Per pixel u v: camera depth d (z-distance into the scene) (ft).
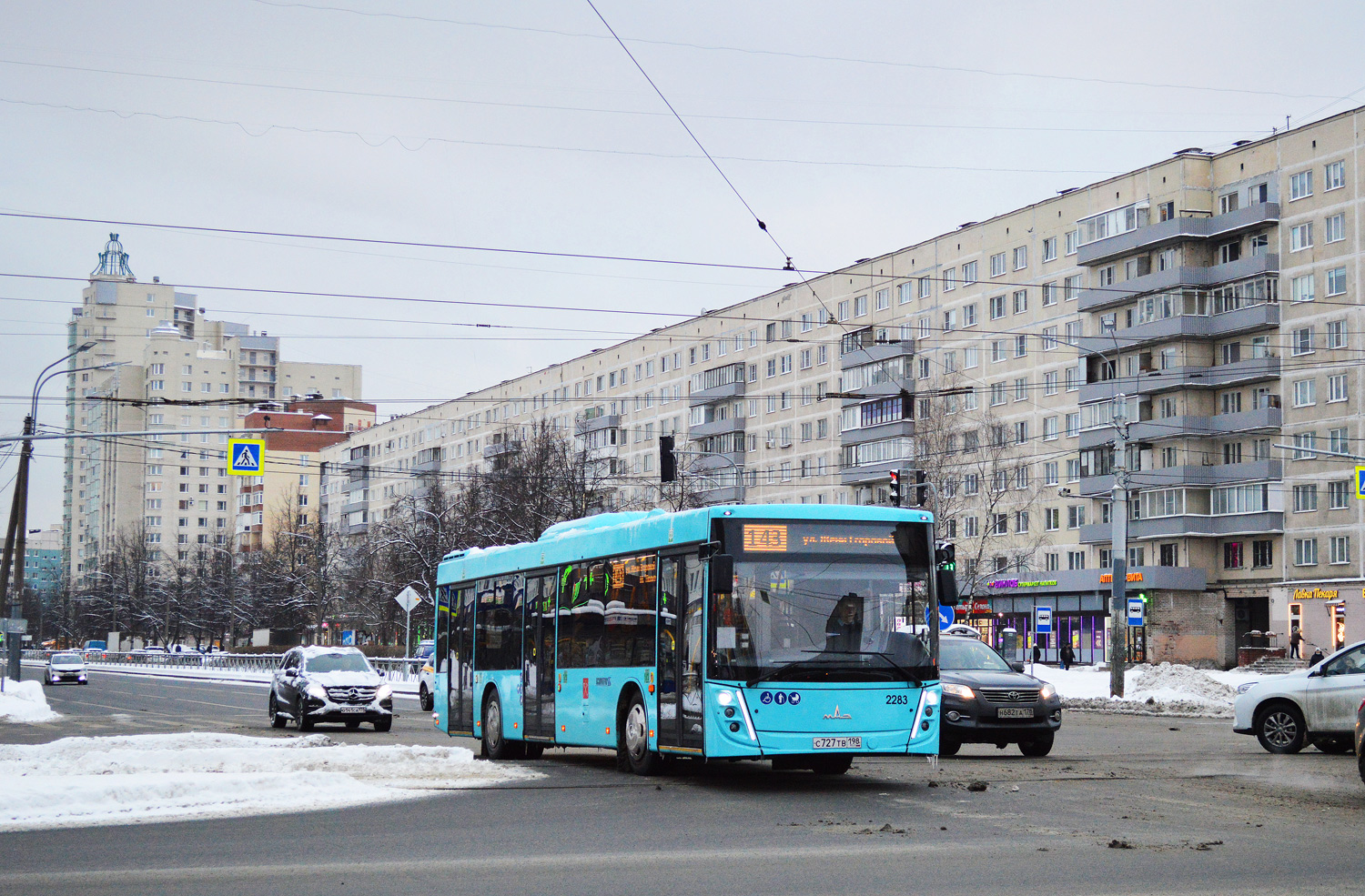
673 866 34.99
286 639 345.10
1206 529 229.25
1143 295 236.43
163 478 583.58
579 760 70.79
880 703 53.01
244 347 612.70
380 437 468.34
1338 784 53.83
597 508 222.69
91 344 141.38
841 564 53.98
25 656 427.74
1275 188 224.12
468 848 38.55
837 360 294.25
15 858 36.99
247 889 31.89
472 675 78.79
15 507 147.13
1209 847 37.65
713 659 52.47
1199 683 132.16
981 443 260.21
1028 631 257.96
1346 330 212.43
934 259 277.85
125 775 53.26
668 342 342.85
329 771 56.29
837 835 40.73
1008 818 44.29
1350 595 207.72
